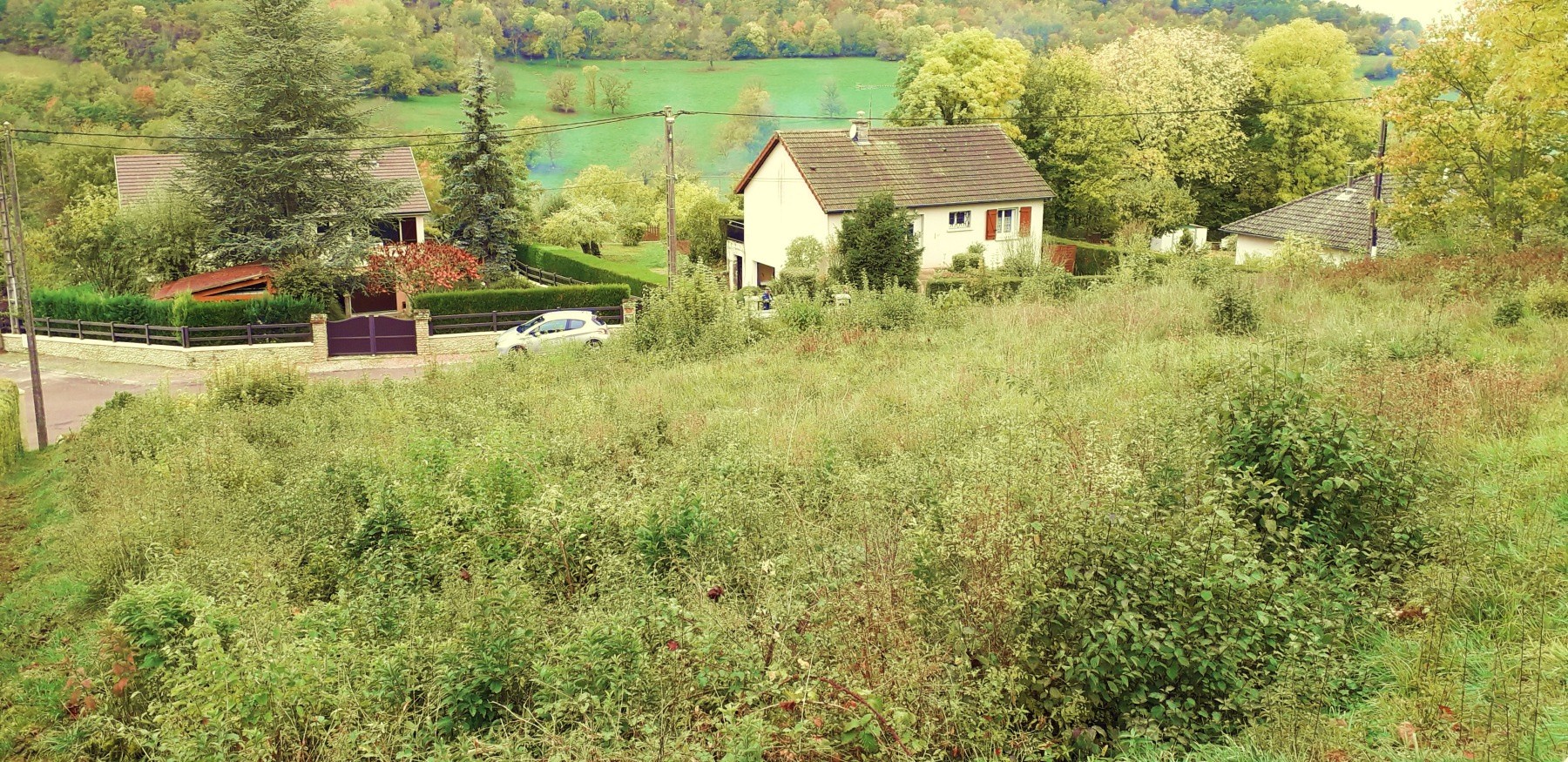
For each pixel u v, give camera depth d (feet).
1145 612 20.39
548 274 151.33
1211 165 171.94
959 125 152.15
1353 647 20.86
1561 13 71.87
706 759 17.08
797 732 17.38
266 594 30.73
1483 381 36.42
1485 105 83.92
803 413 49.32
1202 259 94.38
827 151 132.16
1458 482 26.86
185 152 123.95
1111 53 189.47
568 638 23.80
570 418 50.11
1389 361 40.14
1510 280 60.49
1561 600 20.80
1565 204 83.05
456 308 115.24
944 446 37.81
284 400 75.56
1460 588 21.57
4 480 67.31
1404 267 71.97
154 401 72.69
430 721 21.65
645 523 30.63
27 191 187.21
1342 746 17.26
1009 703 19.30
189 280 121.19
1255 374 28.73
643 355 77.92
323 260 122.31
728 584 26.48
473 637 23.50
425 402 63.26
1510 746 16.22
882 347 68.08
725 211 178.29
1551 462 28.45
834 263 121.08
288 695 22.04
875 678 19.51
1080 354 55.21
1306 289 69.26
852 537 28.71
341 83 129.49
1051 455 26.81
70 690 29.73
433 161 218.18
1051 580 20.61
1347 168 171.01
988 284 100.17
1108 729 19.38
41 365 109.29
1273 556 23.00
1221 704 18.97
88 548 42.09
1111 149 166.71
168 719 21.94
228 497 47.37
